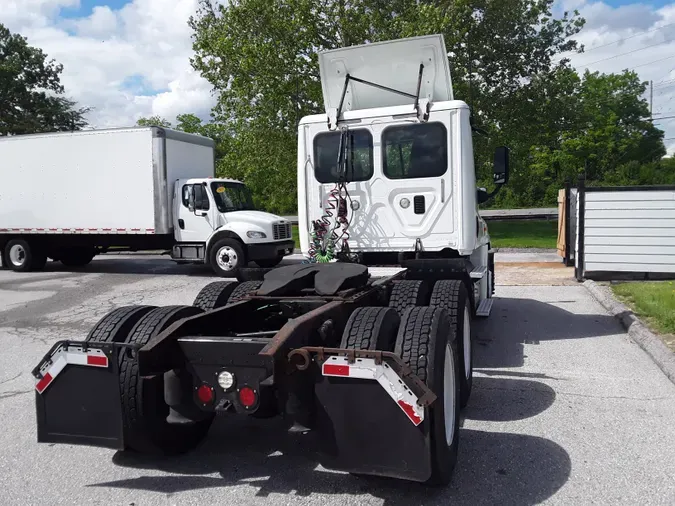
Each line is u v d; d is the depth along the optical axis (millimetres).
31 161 15609
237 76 22234
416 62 6711
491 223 30109
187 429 4105
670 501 3342
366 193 6648
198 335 3873
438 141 6398
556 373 5910
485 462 3896
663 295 8680
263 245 14336
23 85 41781
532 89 26047
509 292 10883
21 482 3791
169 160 14797
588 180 56156
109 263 18188
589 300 9883
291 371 3242
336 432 3234
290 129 22531
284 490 3592
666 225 11086
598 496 3414
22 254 16203
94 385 3689
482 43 24312
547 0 25203
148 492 3617
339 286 4422
